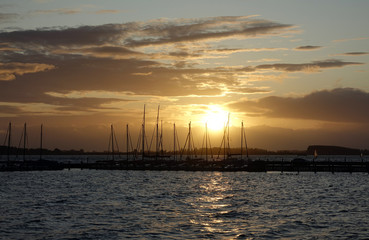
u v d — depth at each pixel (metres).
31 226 41.41
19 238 36.50
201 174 127.19
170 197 66.38
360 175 118.56
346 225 41.66
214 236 36.91
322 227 40.69
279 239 35.84
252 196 67.94
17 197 66.25
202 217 46.22
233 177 114.88
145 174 128.12
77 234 37.81
